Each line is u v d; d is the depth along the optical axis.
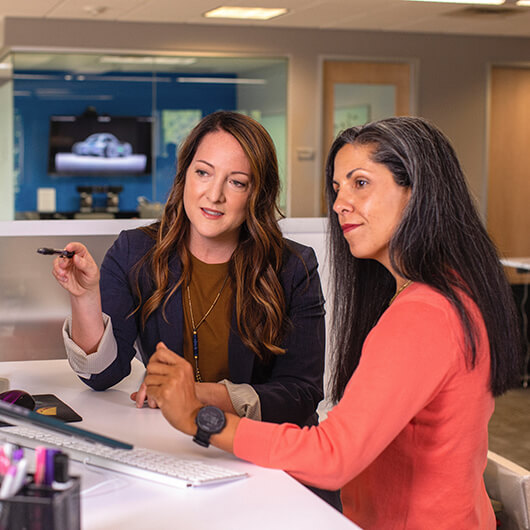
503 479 1.53
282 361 1.68
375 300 1.40
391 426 1.10
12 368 1.90
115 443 1.05
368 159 1.19
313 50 7.08
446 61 7.39
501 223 7.67
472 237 1.18
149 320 1.70
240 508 1.06
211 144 1.59
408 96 7.38
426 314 1.11
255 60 7.04
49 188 7.04
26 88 6.76
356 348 1.41
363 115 7.32
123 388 1.73
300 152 7.16
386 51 7.24
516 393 5.07
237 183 1.60
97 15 6.39
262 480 1.15
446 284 1.14
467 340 1.12
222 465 1.23
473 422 1.16
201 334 1.69
